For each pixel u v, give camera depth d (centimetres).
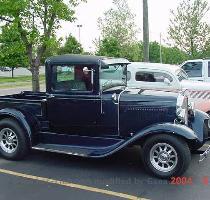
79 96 706
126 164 733
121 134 703
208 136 741
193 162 742
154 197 577
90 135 722
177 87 1011
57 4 1323
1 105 777
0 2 1280
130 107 690
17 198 570
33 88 1425
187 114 706
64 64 710
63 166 721
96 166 721
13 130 745
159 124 654
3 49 1401
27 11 1327
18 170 696
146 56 1513
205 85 1048
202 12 2677
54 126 740
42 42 1370
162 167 654
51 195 583
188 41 2703
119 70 766
